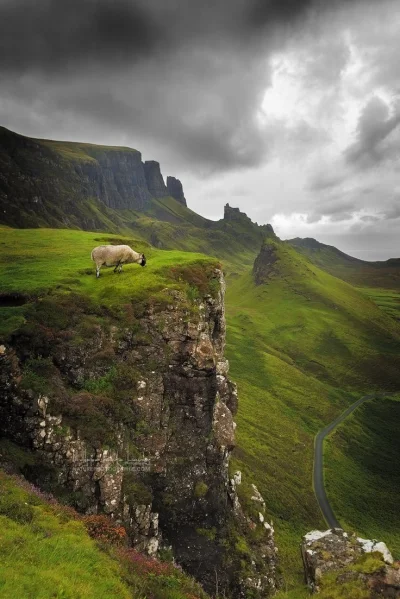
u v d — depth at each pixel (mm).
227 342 197500
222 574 31000
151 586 15242
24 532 14289
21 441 25438
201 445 34312
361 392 178250
